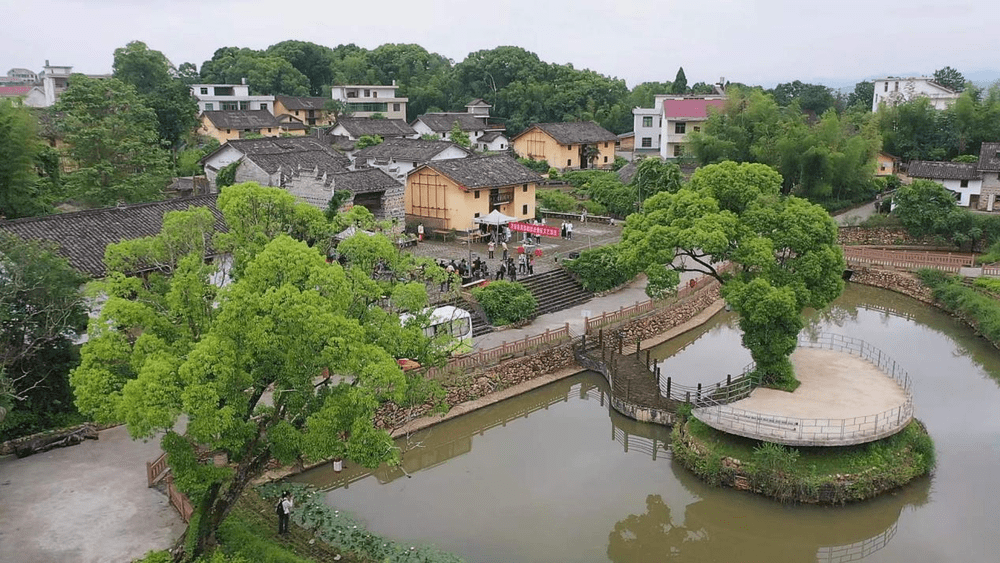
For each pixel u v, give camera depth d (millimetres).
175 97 79000
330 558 21656
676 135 88125
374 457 18359
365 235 21516
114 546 20562
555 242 55062
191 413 16672
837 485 25828
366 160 66688
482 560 22922
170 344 18812
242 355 17516
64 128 54406
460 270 43094
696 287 48469
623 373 36000
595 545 24141
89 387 17453
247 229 21812
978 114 77562
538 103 111562
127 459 25594
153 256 21000
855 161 67812
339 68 129125
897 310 50531
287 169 52188
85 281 27641
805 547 25641
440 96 120312
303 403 18859
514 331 39562
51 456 25672
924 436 28734
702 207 30859
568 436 32750
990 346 42781
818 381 32188
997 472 28297
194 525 19719
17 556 19953
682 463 28688
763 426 27594
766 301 28984
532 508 26359
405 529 24672
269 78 118875
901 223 61844
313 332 17469
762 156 70750
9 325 25172
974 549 23828
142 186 51750
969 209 64062
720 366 38781
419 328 21172
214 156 64688
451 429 32750
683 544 25328
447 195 54438
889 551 24266
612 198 67375
